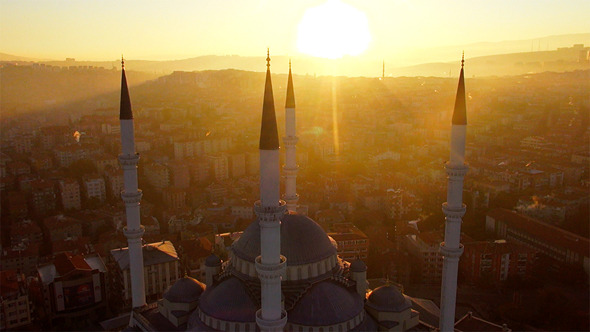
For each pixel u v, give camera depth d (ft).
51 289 433.48
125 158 270.87
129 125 271.49
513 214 596.29
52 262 485.15
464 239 552.41
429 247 499.51
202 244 541.34
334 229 571.69
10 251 531.50
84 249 541.34
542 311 417.49
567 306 418.92
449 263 240.12
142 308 285.64
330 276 249.96
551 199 640.99
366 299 263.49
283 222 252.01
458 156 234.79
